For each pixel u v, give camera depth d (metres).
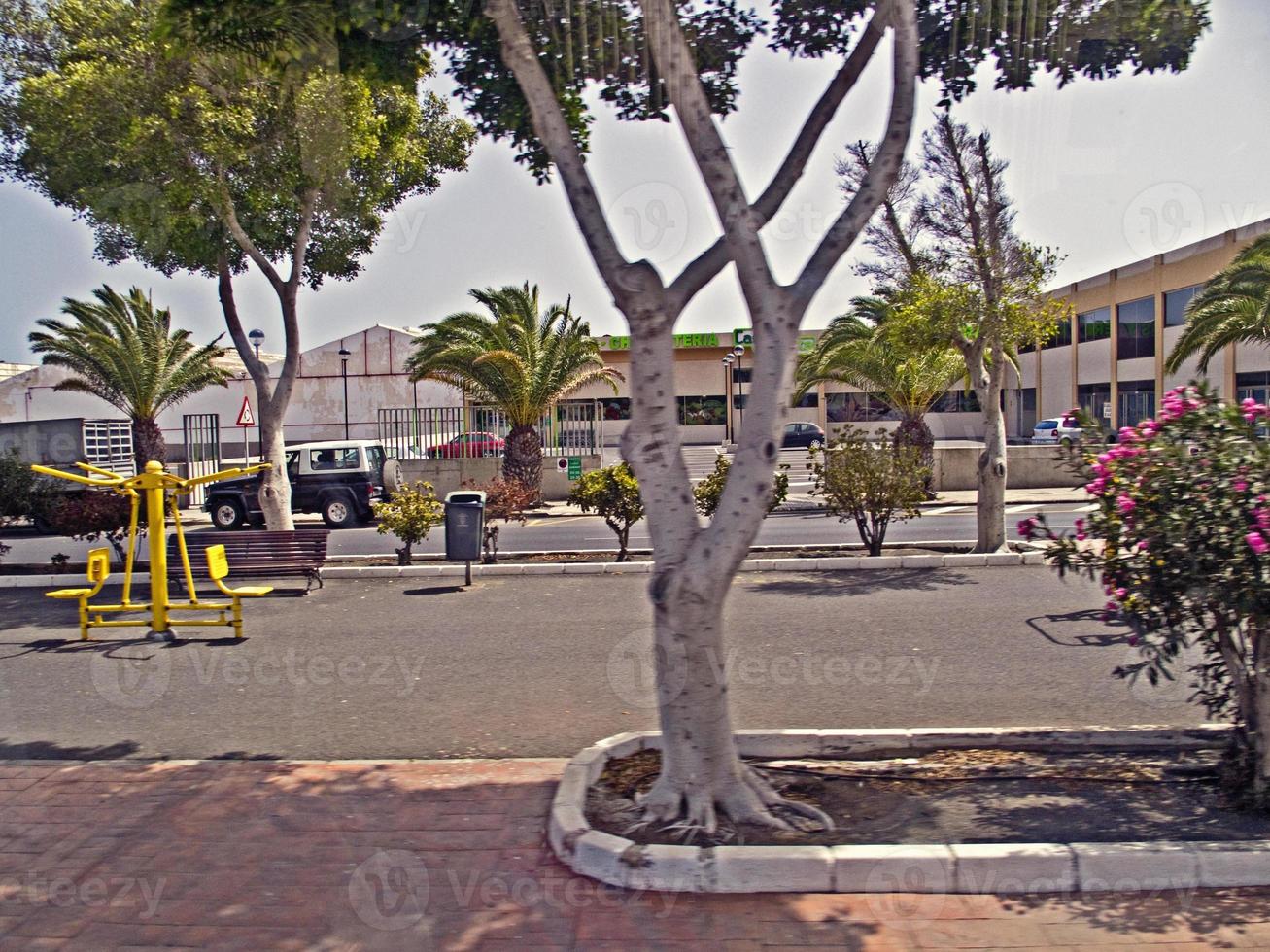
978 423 45.75
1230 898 3.97
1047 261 12.13
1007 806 4.77
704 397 40.31
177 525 9.43
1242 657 4.80
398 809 4.94
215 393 32.75
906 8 4.87
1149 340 32.22
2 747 6.11
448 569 12.30
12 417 31.06
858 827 4.56
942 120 11.60
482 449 24.00
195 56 9.20
